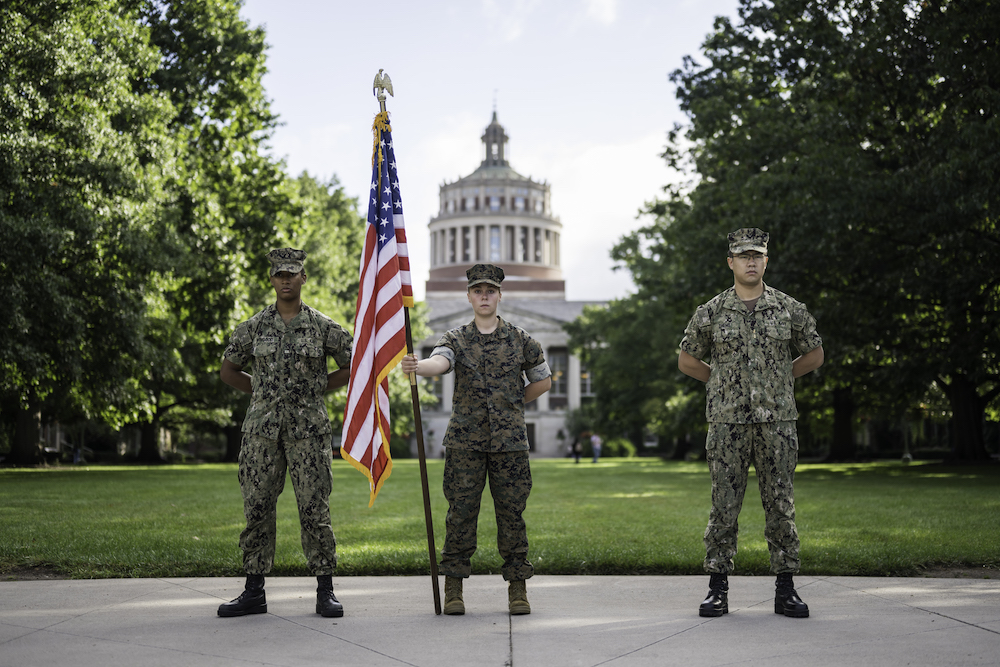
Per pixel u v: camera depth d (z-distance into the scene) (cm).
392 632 448
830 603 513
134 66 2183
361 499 1398
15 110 1770
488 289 519
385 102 553
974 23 1803
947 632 438
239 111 2722
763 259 508
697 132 2667
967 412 3006
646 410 4834
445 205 11562
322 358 520
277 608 511
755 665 379
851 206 1917
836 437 3869
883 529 855
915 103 2028
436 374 505
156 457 4459
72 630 453
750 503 1255
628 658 393
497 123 12356
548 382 525
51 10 1939
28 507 1178
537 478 2239
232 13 2719
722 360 512
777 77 2566
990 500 1273
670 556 673
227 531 866
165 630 453
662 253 3219
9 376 2033
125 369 2220
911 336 2306
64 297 1858
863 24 2175
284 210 2848
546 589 573
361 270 544
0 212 1702
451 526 504
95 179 1895
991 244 1881
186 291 2603
